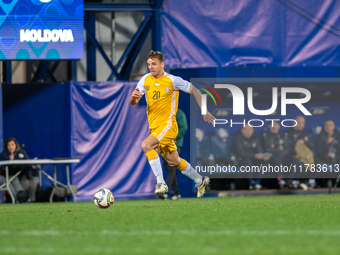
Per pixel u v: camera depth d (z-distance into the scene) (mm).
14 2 39031
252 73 42656
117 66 44344
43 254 11453
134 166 41281
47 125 42344
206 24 42219
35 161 36938
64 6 39531
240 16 42656
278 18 43188
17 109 42938
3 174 39250
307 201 30016
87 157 40469
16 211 25625
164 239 13312
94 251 11688
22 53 39094
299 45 43469
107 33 48625
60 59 39531
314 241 12773
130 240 13273
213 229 15195
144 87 24516
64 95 41594
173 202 33062
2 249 12305
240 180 43500
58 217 20281
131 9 42719
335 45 43906
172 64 41750
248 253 11133
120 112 41312
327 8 43812
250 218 18234
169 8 41875
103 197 24672
